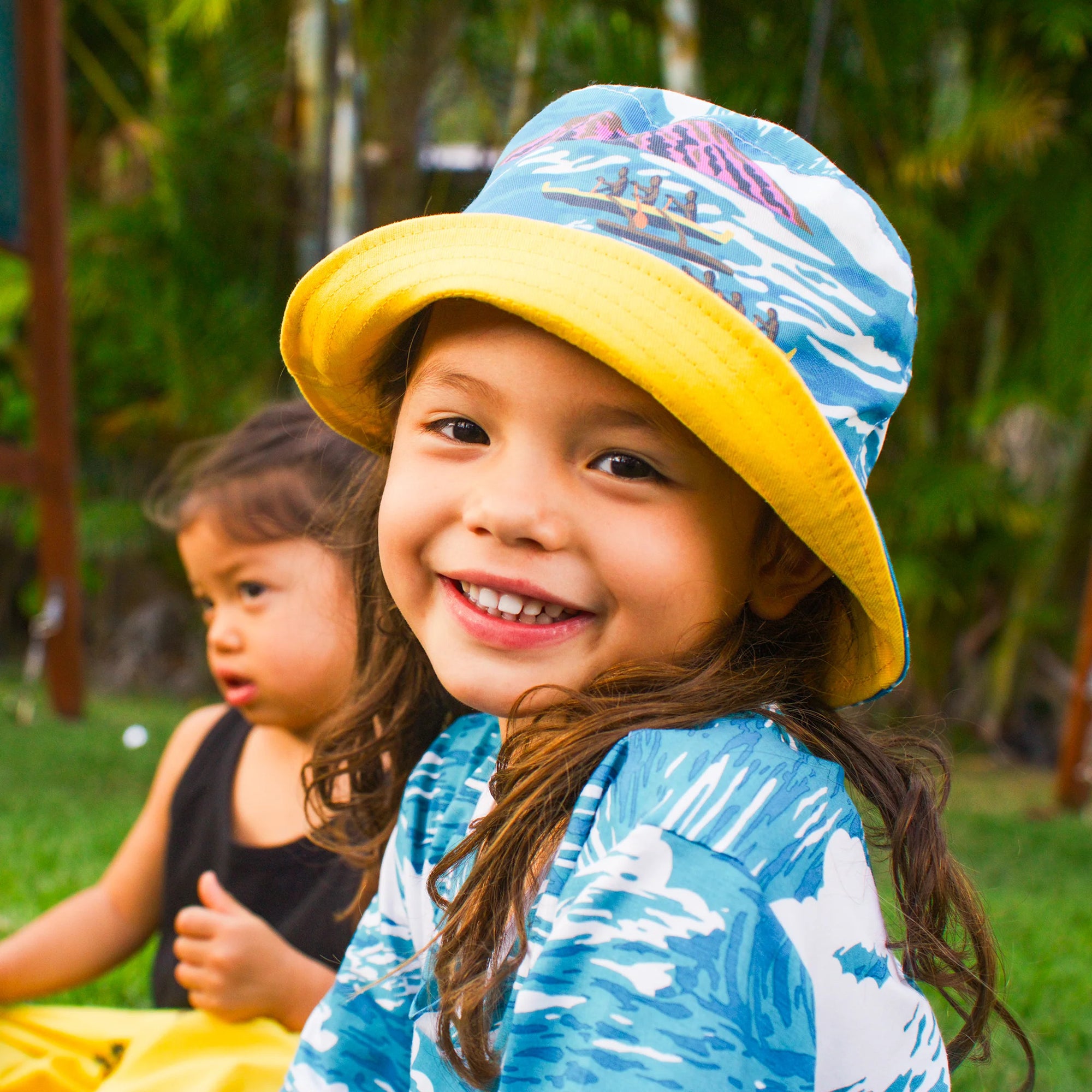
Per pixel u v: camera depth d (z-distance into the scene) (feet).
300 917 5.49
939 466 24.35
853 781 3.69
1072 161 23.21
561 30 24.82
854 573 3.31
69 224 25.39
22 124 18.38
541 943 3.20
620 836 3.08
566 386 3.19
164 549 29.43
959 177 22.94
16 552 33.81
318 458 5.66
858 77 23.66
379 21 22.02
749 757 3.17
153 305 25.36
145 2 25.32
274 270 26.78
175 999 5.82
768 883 2.95
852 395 3.38
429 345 3.51
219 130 24.47
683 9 21.58
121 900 6.15
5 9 17.87
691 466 3.24
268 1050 4.92
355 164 21.39
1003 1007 4.00
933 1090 3.42
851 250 3.47
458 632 3.44
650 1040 2.76
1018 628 26.21
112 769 16.30
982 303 25.58
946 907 3.85
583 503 3.22
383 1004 4.13
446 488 3.38
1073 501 26.25
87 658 31.22
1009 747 26.91
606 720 3.25
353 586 4.88
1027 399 23.44
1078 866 14.35
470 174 24.61
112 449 28.96
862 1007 3.13
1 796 13.92
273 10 24.38
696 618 3.32
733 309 3.11
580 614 3.34
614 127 3.52
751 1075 2.76
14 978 5.82
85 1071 5.17
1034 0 22.04
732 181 3.40
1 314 26.11
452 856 3.56
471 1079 3.30
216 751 6.06
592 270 3.12
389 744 4.61
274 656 5.52
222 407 25.99
